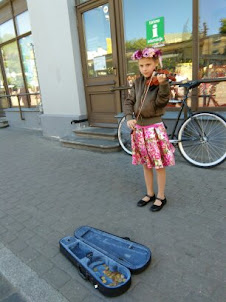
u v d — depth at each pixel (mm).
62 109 6043
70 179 3777
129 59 4879
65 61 5570
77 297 1776
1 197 3398
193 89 4051
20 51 7750
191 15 3943
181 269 1933
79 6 5199
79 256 2066
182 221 2508
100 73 5340
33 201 3201
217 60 3904
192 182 3277
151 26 4426
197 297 1698
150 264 1996
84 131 5422
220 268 1913
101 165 4230
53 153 5211
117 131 5102
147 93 2416
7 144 6363
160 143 2533
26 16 7062
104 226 2541
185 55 4168
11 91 8750
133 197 3066
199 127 3621
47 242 2385
